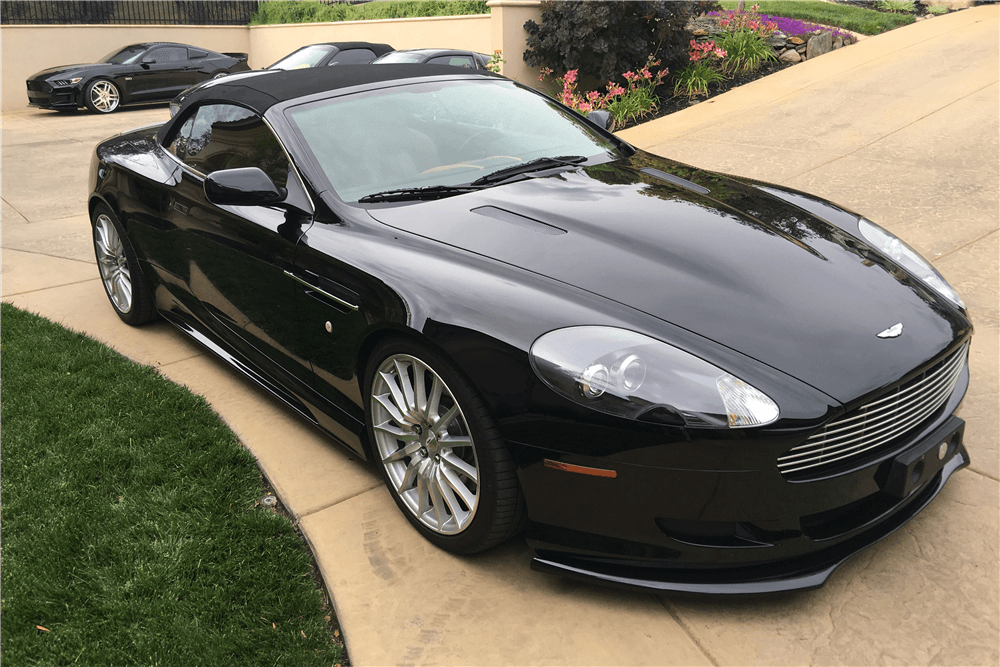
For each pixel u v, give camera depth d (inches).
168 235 140.3
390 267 94.1
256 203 109.3
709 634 79.7
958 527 93.2
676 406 73.2
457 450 91.4
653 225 100.3
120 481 108.6
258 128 122.3
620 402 74.9
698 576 79.5
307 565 92.3
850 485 78.4
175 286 146.2
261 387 128.1
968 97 286.0
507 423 80.7
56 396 132.3
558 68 378.9
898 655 75.7
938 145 246.8
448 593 87.4
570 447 77.6
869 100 303.4
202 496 104.1
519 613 83.8
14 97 653.9
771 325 80.8
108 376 140.6
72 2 697.0
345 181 111.7
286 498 106.1
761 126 295.9
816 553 81.7
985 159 230.5
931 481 93.5
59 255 222.1
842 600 83.0
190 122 143.9
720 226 102.0
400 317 88.9
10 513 102.2
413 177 114.6
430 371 88.9
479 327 82.7
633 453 75.0
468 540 90.3
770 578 79.3
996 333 140.9
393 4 686.5
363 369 101.5
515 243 95.3
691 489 74.8
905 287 94.7
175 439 118.9
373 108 123.7
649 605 84.1
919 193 213.0
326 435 117.1
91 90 548.4
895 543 91.2
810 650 76.9
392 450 99.8
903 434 84.1
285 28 758.5
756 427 72.1
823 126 283.6
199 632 80.7
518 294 85.0
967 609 80.7
